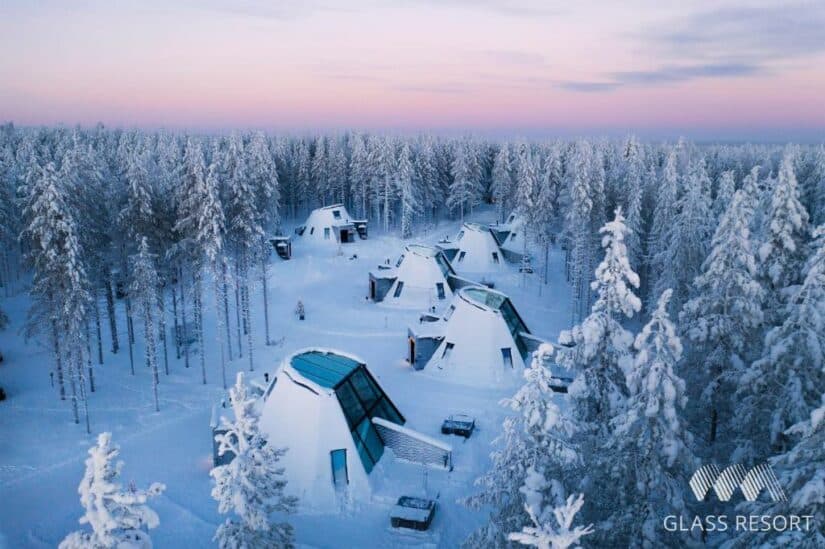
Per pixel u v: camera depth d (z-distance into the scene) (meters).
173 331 50.62
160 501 26.50
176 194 42.56
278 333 51.38
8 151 82.81
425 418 34.56
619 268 18.27
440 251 63.50
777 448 21.42
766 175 94.50
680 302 40.19
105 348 47.28
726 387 24.84
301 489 26.94
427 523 24.77
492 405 36.59
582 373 18.89
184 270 49.28
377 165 99.88
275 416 28.67
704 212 45.25
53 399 37.78
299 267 72.31
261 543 17.36
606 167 104.75
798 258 27.22
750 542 15.96
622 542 17.47
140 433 33.75
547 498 16.25
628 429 16.47
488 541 16.88
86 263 37.47
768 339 21.16
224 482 17.14
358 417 29.69
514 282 70.25
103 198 44.66
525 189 74.56
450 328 42.22
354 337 50.31
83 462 30.62
